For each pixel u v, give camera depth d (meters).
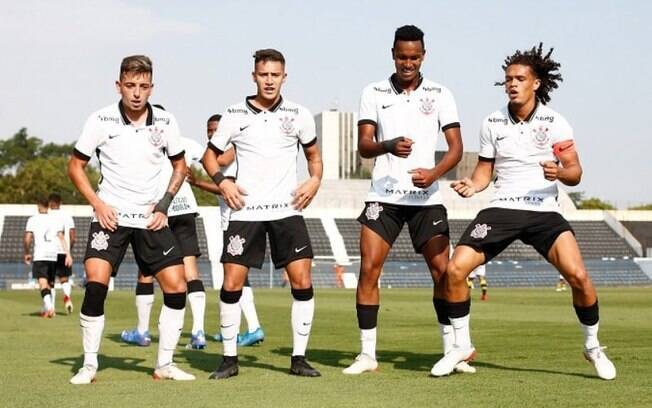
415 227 8.53
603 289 44.00
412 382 7.43
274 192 8.22
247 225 8.14
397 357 9.71
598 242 67.12
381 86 8.62
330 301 26.59
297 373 8.09
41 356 9.91
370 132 8.57
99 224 7.82
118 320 17.09
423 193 8.48
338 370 8.51
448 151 8.41
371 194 8.53
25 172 91.81
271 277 52.34
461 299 7.94
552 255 7.84
